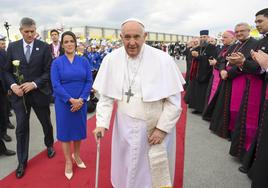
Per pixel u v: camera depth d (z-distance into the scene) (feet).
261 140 8.94
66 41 11.36
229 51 16.85
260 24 12.07
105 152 14.38
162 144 8.45
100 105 8.75
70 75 11.37
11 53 12.03
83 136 12.00
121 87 8.32
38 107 12.85
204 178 11.72
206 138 16.89
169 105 8.22
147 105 8.25
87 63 12.04
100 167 12.64
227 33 18.52
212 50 21.81
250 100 12.69
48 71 12.50
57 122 11.64
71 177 11.70
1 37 19.35
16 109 12.00
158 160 8.48
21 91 11.60
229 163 13.26
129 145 8.47
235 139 13.29
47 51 12.42
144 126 8.36
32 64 12.05
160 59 8.18
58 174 12.03
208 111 20.65
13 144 15.88
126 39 7.49
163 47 90.99
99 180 11.45
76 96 11.58
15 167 12.90
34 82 12.06
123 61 8.32
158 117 8.41
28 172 12.24
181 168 12.64
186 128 19.01
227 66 15.89
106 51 39.27
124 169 8.97
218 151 14.78
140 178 8.64
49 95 12.98
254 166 9.21
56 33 23.24
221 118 16.85
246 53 14.42
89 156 13.91
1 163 13.34
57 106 11.48
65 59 11.53
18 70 11.85
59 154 14.16
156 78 8.07
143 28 7.56
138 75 8.20
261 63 9.06
